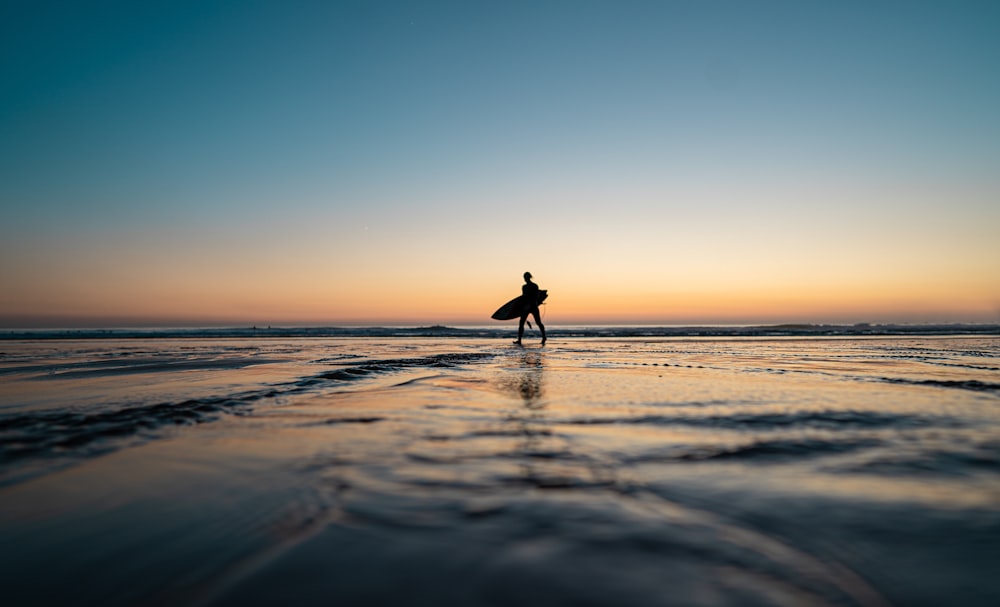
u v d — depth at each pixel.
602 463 2.19
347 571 1.23
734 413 3.40
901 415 3.31
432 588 1.15
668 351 10.75
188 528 1.50
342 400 3.98
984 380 5.37
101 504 1.70
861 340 16.56
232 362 7.46
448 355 9.16
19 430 2.79
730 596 1.14
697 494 1.80
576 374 6.00
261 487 1.86
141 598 1.13
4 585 1.18
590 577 1.21
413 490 1.82
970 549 1.38
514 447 2.48
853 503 1.72
